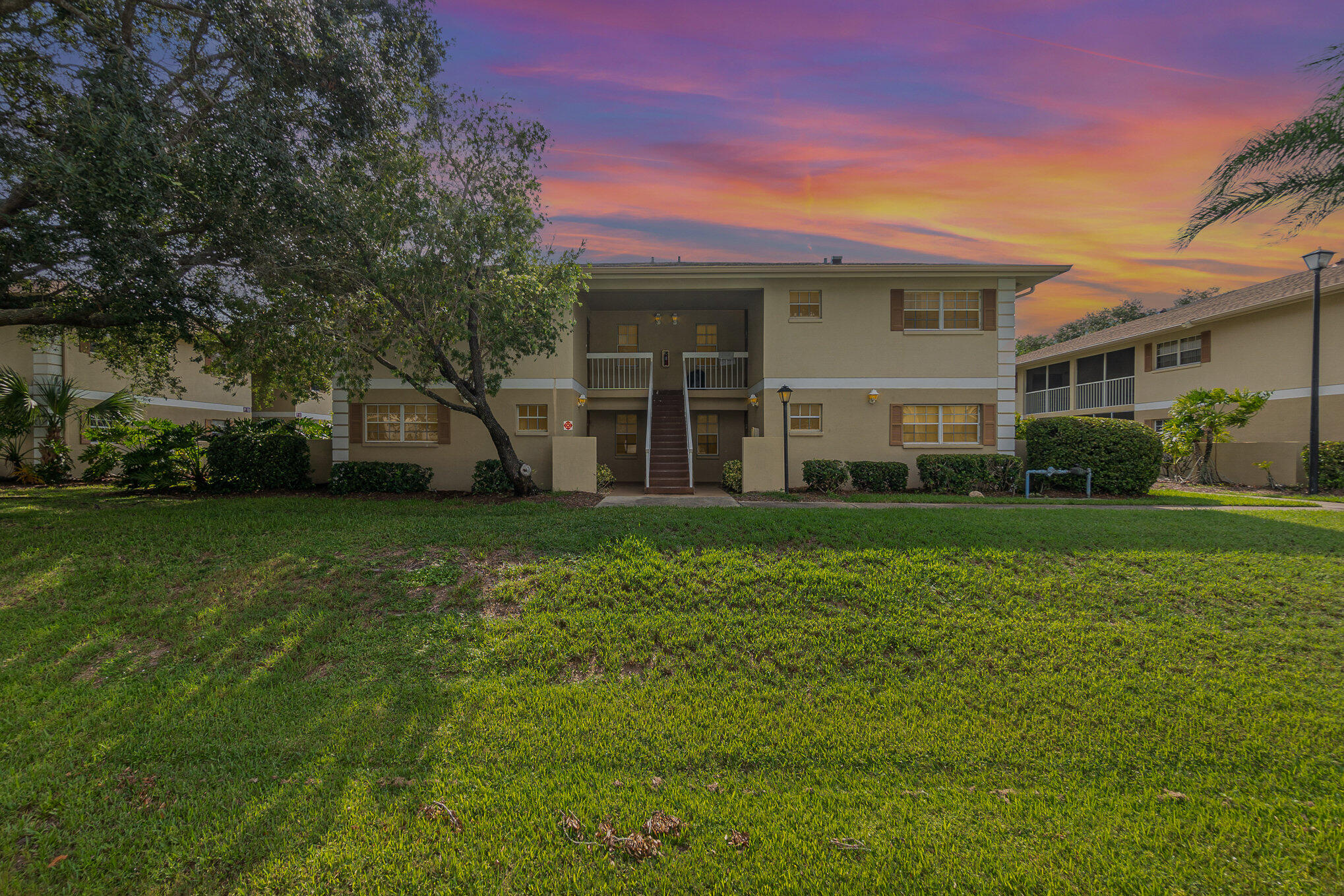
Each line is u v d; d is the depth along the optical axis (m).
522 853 2.93
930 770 3.73
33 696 4.56
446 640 5.41
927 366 15.23
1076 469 13.66
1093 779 3.64
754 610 5.95
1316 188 4.62
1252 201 4.92
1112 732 4.12
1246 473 16.52
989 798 3.43
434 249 9.76
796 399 15.30
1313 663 4.99
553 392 14.67
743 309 18.73
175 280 8.75
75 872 2.92
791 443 15.28
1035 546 7.52
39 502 11.31
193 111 8.73
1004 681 4.77
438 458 14.60
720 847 2.96
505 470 12.61
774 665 5.02
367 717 4.28
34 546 7.55
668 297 16.98
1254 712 4.31
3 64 7.90
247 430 13.72
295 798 3.41
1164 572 6.72
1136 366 22.55
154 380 13.78
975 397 15.16
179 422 19.64
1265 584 6.40
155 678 4.85
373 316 10.48
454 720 4.23
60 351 16.30
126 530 8.29
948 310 15.39
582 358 16.73
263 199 8.65
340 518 9.33
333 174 9.34
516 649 5.21
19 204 8.09
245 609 5.96
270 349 10.73
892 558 7.07
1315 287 14.10
